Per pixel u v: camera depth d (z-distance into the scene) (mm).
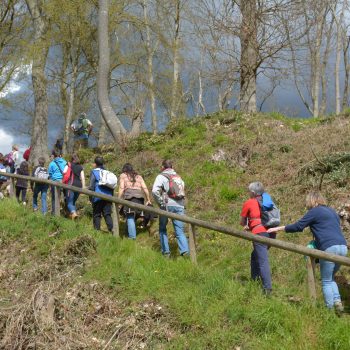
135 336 6305
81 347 6215
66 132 24484
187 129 16031
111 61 26141
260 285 6895
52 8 20812
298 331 5777
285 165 12203
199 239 9727
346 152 11469
